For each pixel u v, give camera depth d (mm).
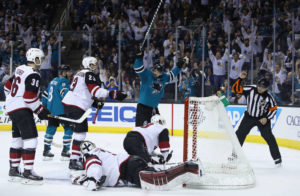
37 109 8719
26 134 8648
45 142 12016
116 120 19500
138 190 8016
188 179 7871
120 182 8352
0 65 20594
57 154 13180
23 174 8664
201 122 9281
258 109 11227
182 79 18891
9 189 8219
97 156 8203
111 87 19984
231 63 18188
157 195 7656
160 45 19828
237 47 18203
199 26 19391
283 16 17641
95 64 10516
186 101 8930
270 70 17484
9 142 16062
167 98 19156
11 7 28531
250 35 18078
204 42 18766
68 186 8469
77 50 20812
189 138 9977
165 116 18641
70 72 12680
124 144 8906
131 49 20188
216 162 9125
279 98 17188
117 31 20297
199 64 18859
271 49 17656
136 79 19844
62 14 27984
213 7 25547
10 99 8766
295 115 14562
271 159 12680
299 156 13172
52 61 20375
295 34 17156
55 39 20516
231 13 23781
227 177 8578
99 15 26797
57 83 12211
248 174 8914
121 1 26969
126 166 8117
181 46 19438
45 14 28344
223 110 9250
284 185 8906
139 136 8820
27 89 8555
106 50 20328
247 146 15492
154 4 26328
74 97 10227
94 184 7918
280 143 15359
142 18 26281
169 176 7707
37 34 20750
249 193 8039
